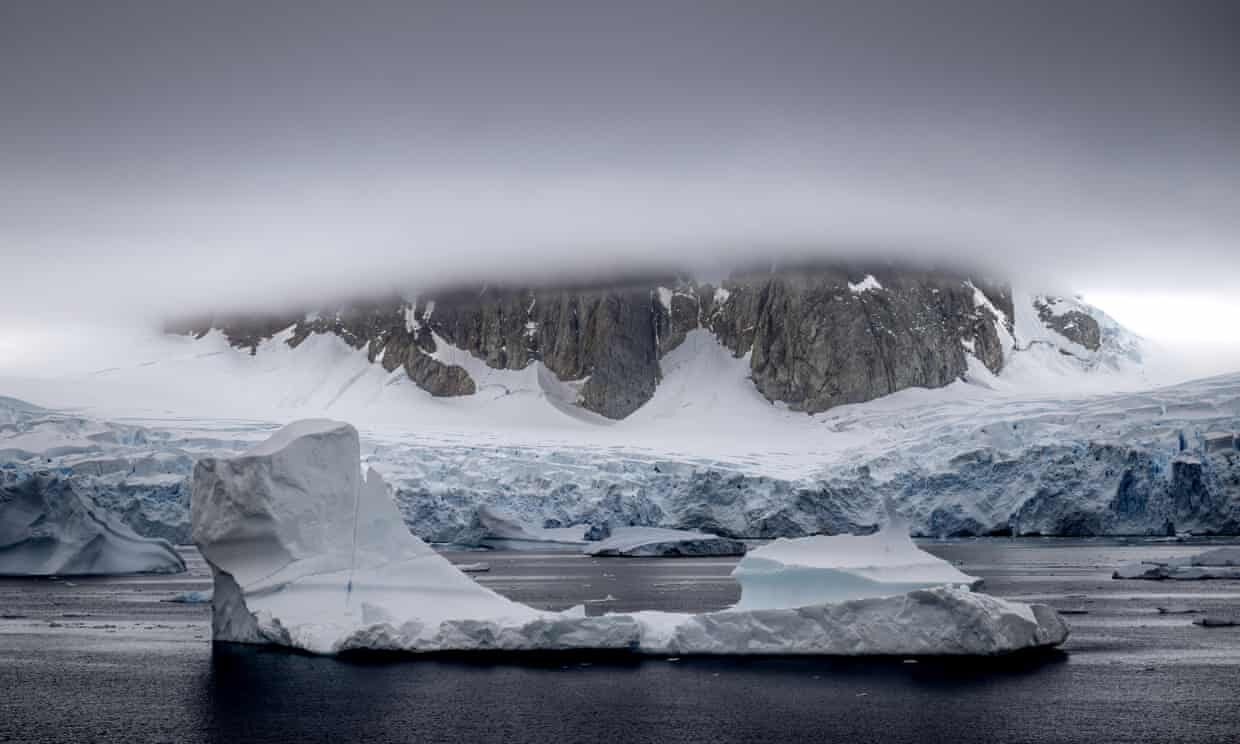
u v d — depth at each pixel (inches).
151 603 2979.8
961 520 5398.6
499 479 6028.5
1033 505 5295.3
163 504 5078.7
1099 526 5177.2
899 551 2082.9
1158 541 4987.7
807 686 1734.7
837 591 2010.3
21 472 5113.2
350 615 2070.6
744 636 1966.0
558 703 1662.2
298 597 2084.2
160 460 5462.6
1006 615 1909.4
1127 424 5821.9
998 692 1695.4
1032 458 5423.2
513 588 3282.5
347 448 2166.6
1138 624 2362.2
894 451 5954.7
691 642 1978.3
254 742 1505.9
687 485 5802.2
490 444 7362.2
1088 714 1578.5
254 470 2070.6
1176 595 2893.7
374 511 2176.4
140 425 7662.4
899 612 1910.7
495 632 1983.3
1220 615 2498.8
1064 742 1459.2
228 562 2116.1
